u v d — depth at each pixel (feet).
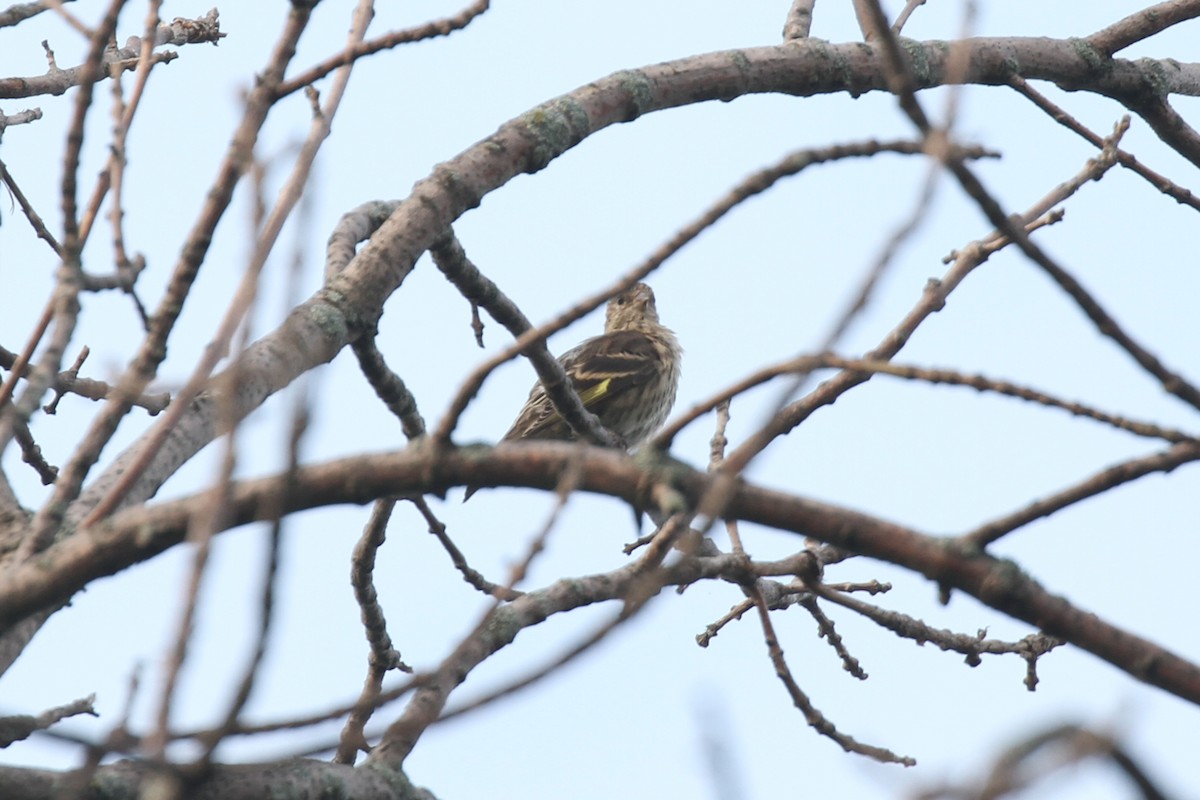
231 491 17.22
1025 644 35.47
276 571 16.78
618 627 19.72
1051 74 42.52
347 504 19.89
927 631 35.24
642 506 19.93
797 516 20.11
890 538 20.10
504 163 35.12
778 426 32.45
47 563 19.89
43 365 20.48
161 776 16.63
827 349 18.65
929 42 40.93
